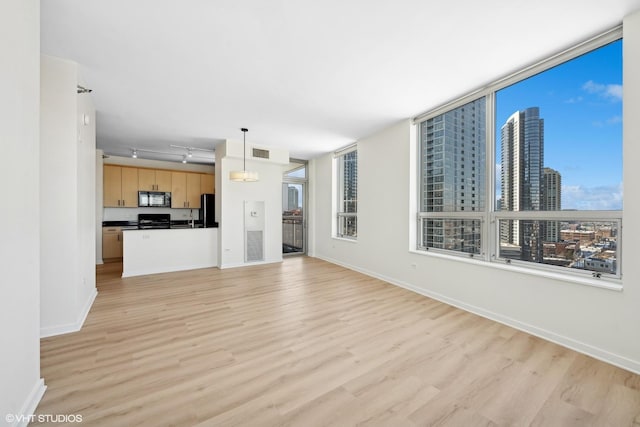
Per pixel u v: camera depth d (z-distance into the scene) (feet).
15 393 4.44
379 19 6.51
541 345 7.63
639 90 6.19
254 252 19.04
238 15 6.37
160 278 15.03
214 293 12.31
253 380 5.95
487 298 9.66
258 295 12.05
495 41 7.38
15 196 4.47
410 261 13.10
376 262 15.46
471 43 7.46
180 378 5.99
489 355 7.07
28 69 4.90
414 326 8.87
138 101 11.20
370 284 14.01
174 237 16.98
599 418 4.92
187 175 23.50
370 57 8.14
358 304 10.94
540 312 8.16
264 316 9.62
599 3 5.98
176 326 8.73
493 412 5.07
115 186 20.66
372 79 9.48
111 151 20.10
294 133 15.70
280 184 20.11
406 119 13.42
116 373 6.14
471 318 9.57
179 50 7.75
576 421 4.85
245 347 7.41
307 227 23.31
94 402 5.19
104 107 11.81
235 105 11.69
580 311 7.30
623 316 6.53
